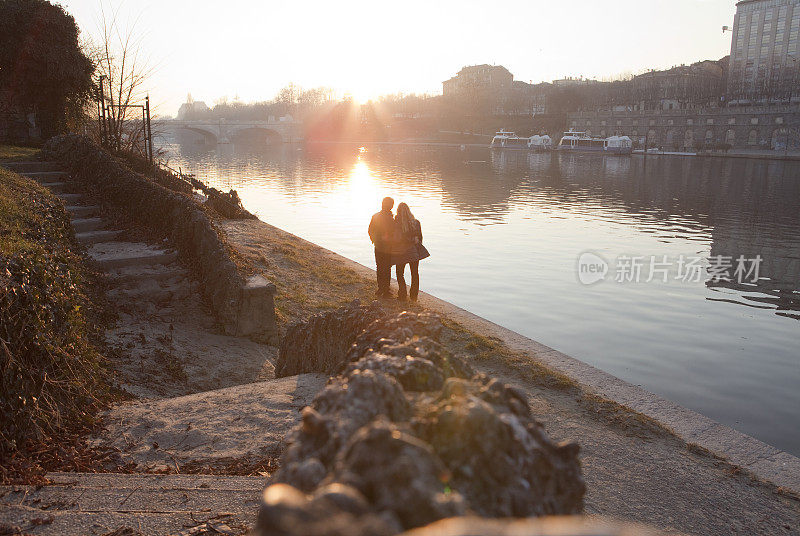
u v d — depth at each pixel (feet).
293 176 212.43
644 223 109.60
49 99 68.95
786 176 210.59
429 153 398.62
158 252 33.99
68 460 14.56
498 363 26.25
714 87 445.37
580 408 22.26
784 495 17.10
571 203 137.90
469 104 603.67
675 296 61.00
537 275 67.82
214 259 32.45
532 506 4.14
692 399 37.76
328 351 21.99
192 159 321.11
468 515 3.75
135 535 10.30
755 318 54.39
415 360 6.84
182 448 15.84
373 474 3.15
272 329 31.40
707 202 141.49
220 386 24.44
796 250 88.17
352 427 4.63
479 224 105.40
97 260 31.68
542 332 49.78
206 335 29.78
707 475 17.93
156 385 22.58
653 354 45.09
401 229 36.06
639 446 19.48
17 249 19.97
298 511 2.35
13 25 64.54
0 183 31.76
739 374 41.45
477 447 4.22
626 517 15.33
